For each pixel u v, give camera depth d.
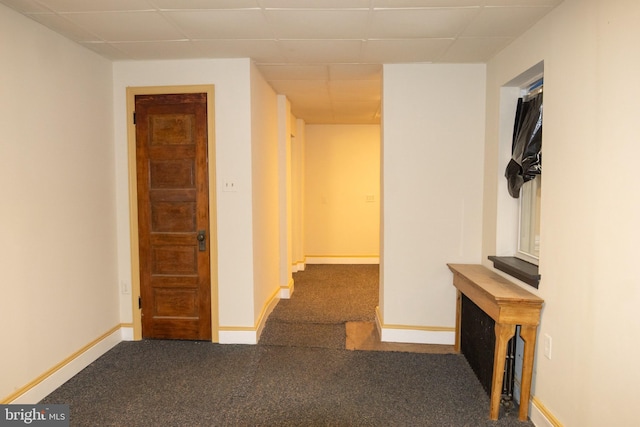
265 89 3.81
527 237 2.85
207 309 3.35
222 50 2.98
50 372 2.54
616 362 1.65
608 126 1.71
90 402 2.45
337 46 2.87
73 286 2.77
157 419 2.28
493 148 3.06
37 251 2.43
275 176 4.38
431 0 2.12
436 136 3.29
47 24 2.46
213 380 2.74
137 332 3.39
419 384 2.71
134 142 3.29
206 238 3.31
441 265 3.37
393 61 3.21
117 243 3.34
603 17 1.75
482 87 3.24
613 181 1.68
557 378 2.09
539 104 2.62
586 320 1.85
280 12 2.28
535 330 2.27
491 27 2.47
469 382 2.74
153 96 3.26
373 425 2.25
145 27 2.51
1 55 2.16
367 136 6.60
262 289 3.73
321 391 2.61
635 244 1.55
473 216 3.31
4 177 2.19
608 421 1.70
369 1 2.14
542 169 2.28
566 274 2.02
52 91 2.56
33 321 2.40
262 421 2.28
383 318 3.45
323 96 4.52
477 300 2.67
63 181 2.67
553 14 2.18
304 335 3.55
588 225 1.85
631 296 1.57
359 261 6.74
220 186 3.26
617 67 1.66
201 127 3.25
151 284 3.37
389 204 3.36
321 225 6.73
